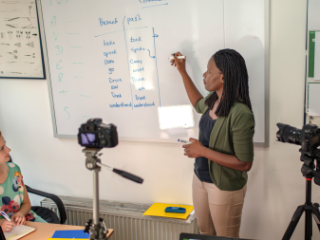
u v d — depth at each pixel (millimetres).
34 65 2014
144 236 1808
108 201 2023
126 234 1858
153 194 1933
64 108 2000
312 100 1509
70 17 1862
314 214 1170
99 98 1906
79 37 1869
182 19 1638
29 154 2193
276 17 1505
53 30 1916
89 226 878
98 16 1802
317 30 1451
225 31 1572
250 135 1240
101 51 1840
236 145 1252
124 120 1878
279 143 1613
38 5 1917
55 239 1190
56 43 1926
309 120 1534
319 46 1461
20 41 2006
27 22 1967
